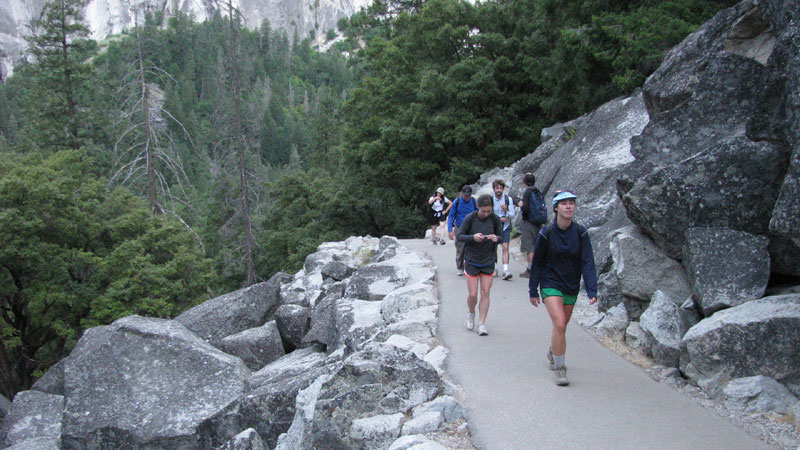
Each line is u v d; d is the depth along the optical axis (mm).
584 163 13086
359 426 4863
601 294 8086
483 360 6570
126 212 24516
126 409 9648
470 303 7652
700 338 5551
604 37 16266
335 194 33000
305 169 85312
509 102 26828
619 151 12305
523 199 10609
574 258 5633
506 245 10812
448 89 25516
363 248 16766
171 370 10164
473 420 5020
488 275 7531
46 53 34312
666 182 6781
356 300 10141
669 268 6926
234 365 10367
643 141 7555
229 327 12367
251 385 9516
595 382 5809
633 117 12945
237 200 35344
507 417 5055
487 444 4574
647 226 6977
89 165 26766
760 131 6684
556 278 5715
